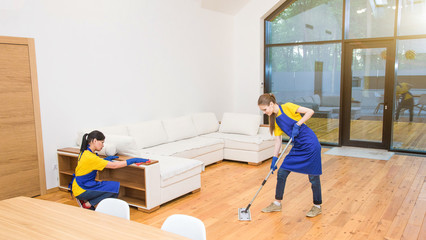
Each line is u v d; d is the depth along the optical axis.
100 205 2.17
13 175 4.06
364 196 4.13
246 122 6.19
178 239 1.66
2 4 3.88
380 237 3.06
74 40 4.61
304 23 7.34
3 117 3.94
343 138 7.16
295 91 7.64
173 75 6.24
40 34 4.25
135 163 3.67
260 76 7.69
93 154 3.16
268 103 3.43
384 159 5.95
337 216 3.55
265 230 3.25
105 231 1.75
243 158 5.81
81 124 4.77
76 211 2.04
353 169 5.36
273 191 4.38
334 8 6.95
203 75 6.99
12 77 4.00
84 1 4.71
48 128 4.39
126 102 5.38
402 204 3.84
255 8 7.50
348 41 6.83
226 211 3.74
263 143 5.79
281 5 7.48
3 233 1.73
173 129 5.68
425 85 6.19
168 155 4.78
